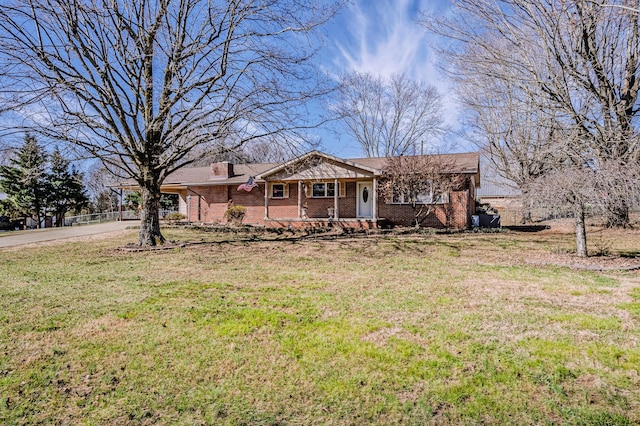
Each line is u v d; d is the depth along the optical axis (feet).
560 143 28.73
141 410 8.56
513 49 34.88
